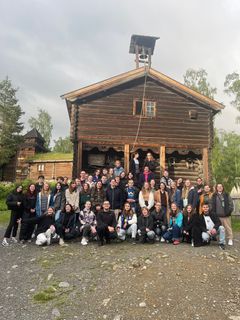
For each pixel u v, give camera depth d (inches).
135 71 633.6
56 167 1419.8
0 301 226.5
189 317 200.5
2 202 853.8
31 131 1748.3
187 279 250.7
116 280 253.3
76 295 233.0
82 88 613.3
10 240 399.2
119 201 402.0
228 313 204.8
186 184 429.4
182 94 651.5
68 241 382.0
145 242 371.2
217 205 377.1
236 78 1106.7
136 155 538.0
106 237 367.6
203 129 647.1
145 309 209.9
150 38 705.0
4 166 1672.0
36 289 245.3
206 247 349.4
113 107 629.9
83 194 402.0
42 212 386.0
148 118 635.5
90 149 621.0
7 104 1724.9
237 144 1150.3
